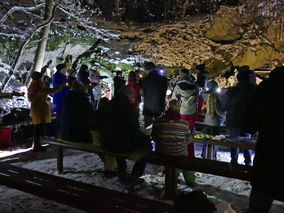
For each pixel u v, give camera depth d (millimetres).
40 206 3611
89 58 15453
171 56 16422
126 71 15703
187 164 3631
